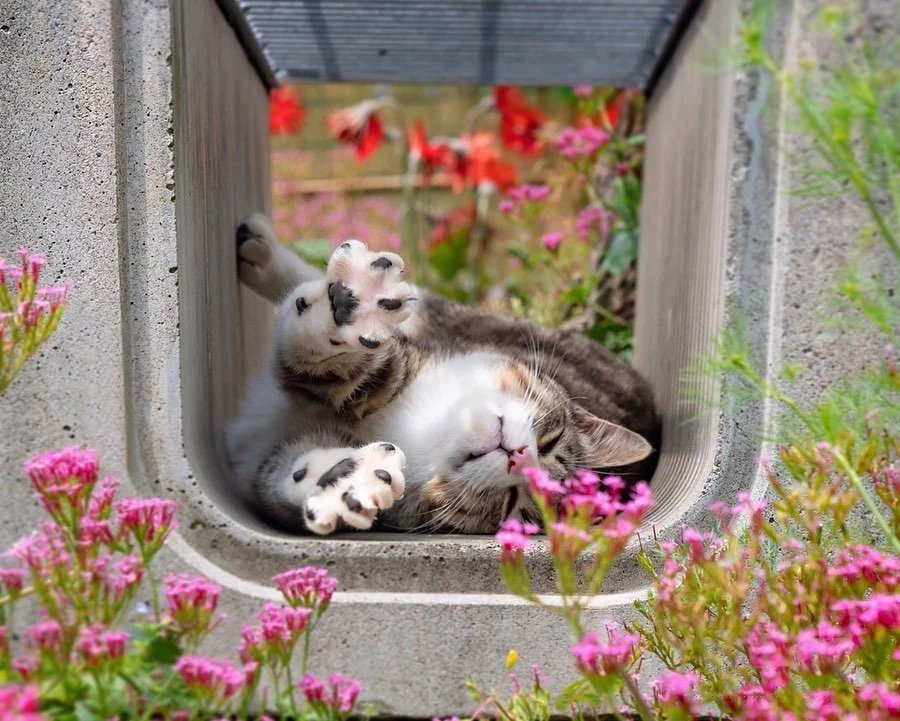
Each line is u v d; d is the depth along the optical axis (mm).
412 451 1079
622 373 1214
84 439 963
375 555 965
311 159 2496
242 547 965
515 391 1108
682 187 1134
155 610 879
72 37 953
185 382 977
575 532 835
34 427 964
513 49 1281
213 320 1047
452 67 1327
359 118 1756
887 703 826
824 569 874
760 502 950
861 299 890
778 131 962
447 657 958
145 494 967
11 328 897
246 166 1172
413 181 2248
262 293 1123
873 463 910
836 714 833
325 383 1030
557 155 1981
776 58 958
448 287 1949
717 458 977
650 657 950
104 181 957
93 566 847
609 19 1208
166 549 958
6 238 961
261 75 1252
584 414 1131
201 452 1004
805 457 887
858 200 954
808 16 943
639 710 863
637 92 1446
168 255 966
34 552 848
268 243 1115
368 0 1188
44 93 955
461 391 1088
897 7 940
